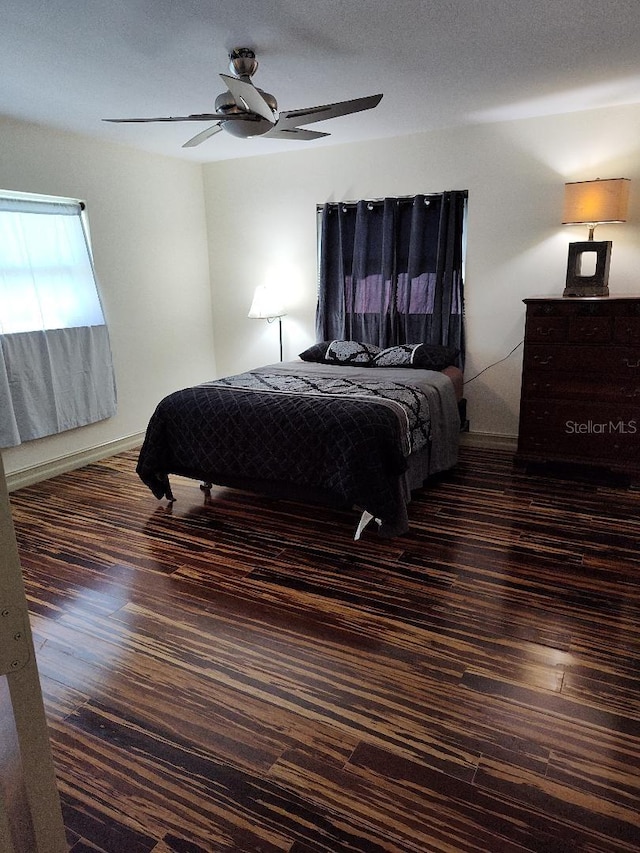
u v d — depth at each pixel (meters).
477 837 1.44
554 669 2.04
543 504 3.46
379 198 4.63
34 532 3.23
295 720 1.84
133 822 1.50
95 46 2.57
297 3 2.22
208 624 2.36
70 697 1.96
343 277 4.88
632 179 3.81
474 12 2.34
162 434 3.50
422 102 3.58
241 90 2.27
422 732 1.78
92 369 4.36
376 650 2.17
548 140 3.99
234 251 5.42
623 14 2.38
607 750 1.69
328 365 4.54
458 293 4.48
